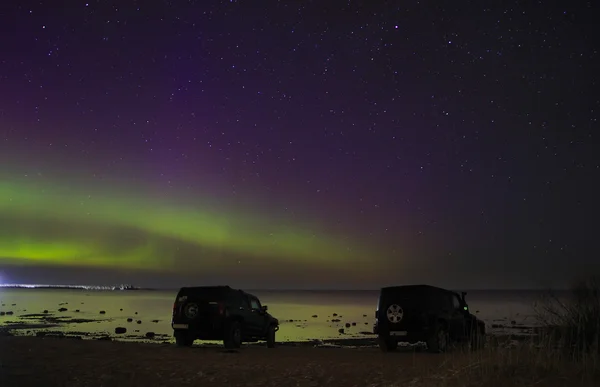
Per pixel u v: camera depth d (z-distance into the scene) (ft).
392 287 61.93
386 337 59.82
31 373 37.19
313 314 207.21
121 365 41.01
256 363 43.60
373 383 33.27
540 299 36.29
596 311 33.58
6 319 152.05
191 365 41.86
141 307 238.89
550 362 28.71
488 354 31.81
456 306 65.36
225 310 61.21
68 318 159.33
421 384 30.09
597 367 27.55
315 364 42.80
